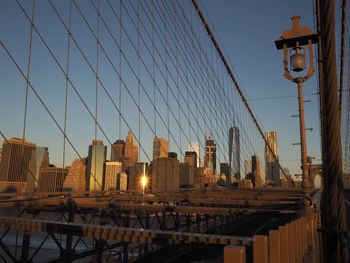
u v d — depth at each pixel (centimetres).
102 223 1228
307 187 1355
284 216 1049
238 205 1609
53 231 468
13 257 688
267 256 309
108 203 1259
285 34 1070
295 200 1535
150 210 1239
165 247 834
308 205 729
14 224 514
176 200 1638
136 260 885
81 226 449
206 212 1185
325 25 417
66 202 1201
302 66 1035
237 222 1755
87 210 1272
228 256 248
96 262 829
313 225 630
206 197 1795
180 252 784
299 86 1382
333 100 405
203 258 710
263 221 1964
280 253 352
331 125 403
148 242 385
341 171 396
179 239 372
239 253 245
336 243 387
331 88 408
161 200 1633
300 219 535
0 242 671
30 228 500
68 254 753
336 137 400
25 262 684
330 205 394
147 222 1222
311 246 596
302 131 1386
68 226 460
